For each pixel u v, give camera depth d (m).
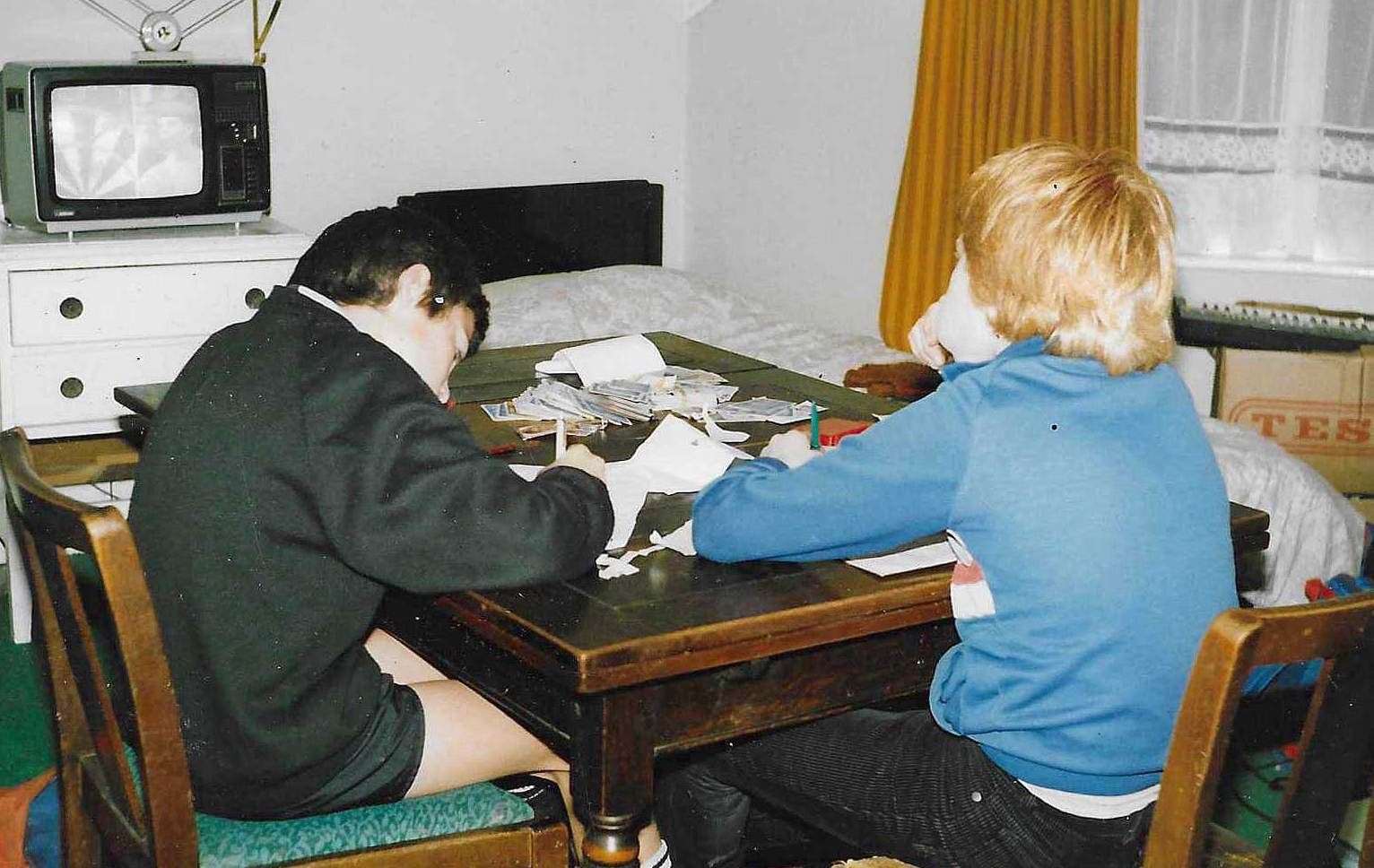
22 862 2.08
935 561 1.55
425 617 1.60
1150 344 1.36
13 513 1.55
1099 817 1.38
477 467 1.46
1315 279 3.48
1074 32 3.41
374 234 1.58
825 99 4.09
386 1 3.84
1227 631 1.14
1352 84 3.38
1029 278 1.34
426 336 1.61
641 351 2.37
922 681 1.56
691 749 1.43
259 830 1.50
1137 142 3.44
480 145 4.10
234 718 1.44
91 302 3.01
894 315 3.87
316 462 1.43
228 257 3.12
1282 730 2.49
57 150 2.95
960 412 1.37
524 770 1.64
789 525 1.45
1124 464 1.34
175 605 1.46
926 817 1.47
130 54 3.36
